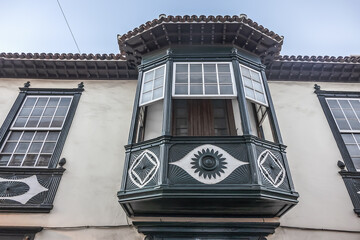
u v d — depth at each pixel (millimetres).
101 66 6121
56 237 4137
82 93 6008
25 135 5344
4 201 4406
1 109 5695
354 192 4570
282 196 3613
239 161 3646
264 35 5059
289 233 4168
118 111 5703
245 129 3949
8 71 6230
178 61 4934
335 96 5930
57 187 4613
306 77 6195
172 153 3746
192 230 3971
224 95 4371
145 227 4035
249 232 3980
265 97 4801
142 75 5125
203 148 3785
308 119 5527
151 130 5141
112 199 4523
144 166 3801
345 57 5887
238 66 4797
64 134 5301
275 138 4352
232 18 4867
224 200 3484
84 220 4305
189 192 3391
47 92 6012
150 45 5336
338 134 5305
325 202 4480
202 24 4883
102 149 5129
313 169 4844
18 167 4789
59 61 5977
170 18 4934
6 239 4113
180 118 5117
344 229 4215
